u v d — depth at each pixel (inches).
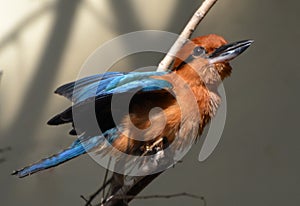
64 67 469.1
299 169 475.8
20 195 464.4
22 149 464.8
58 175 465.7
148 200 468.8
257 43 480.1
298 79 481.1
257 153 476.1
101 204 283.7
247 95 479.2
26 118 467.5
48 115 467.2
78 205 462.9
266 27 481.4
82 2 474.3
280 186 475.5
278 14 482.0
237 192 472.4
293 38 480.7
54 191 464.1
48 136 465.1
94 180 464.1
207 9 317.7
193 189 470.3
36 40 471.5
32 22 473.1
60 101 467.8
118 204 288.0
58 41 471.5
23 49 471.2
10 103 468.4
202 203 469.1
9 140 466.0
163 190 468.8
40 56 470.6
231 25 478.6
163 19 473.1
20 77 470.0
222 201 471.8
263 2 482.6
